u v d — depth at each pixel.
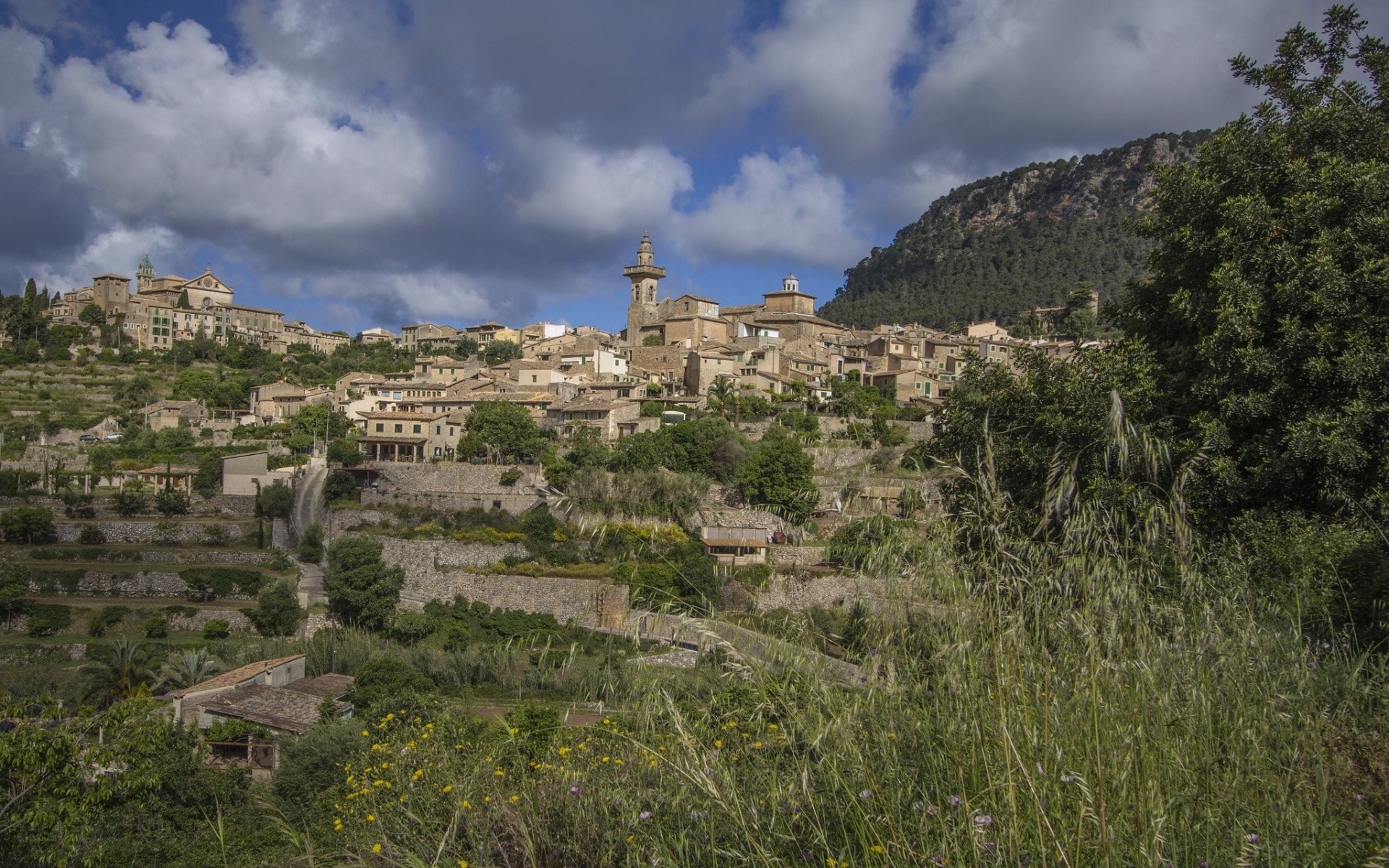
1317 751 7.77
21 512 77.31
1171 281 20.72
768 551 54.41
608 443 92.00
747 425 92.75
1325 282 16.39
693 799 7.88
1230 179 19.72
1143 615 8.23
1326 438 15.36
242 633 65.31
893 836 6.79
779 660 8.67
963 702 7.63
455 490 86.38
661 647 10.36
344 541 68.38
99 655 58.72
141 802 23.92
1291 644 9.21
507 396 111.50
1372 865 6.07
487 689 30.17
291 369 163.00
